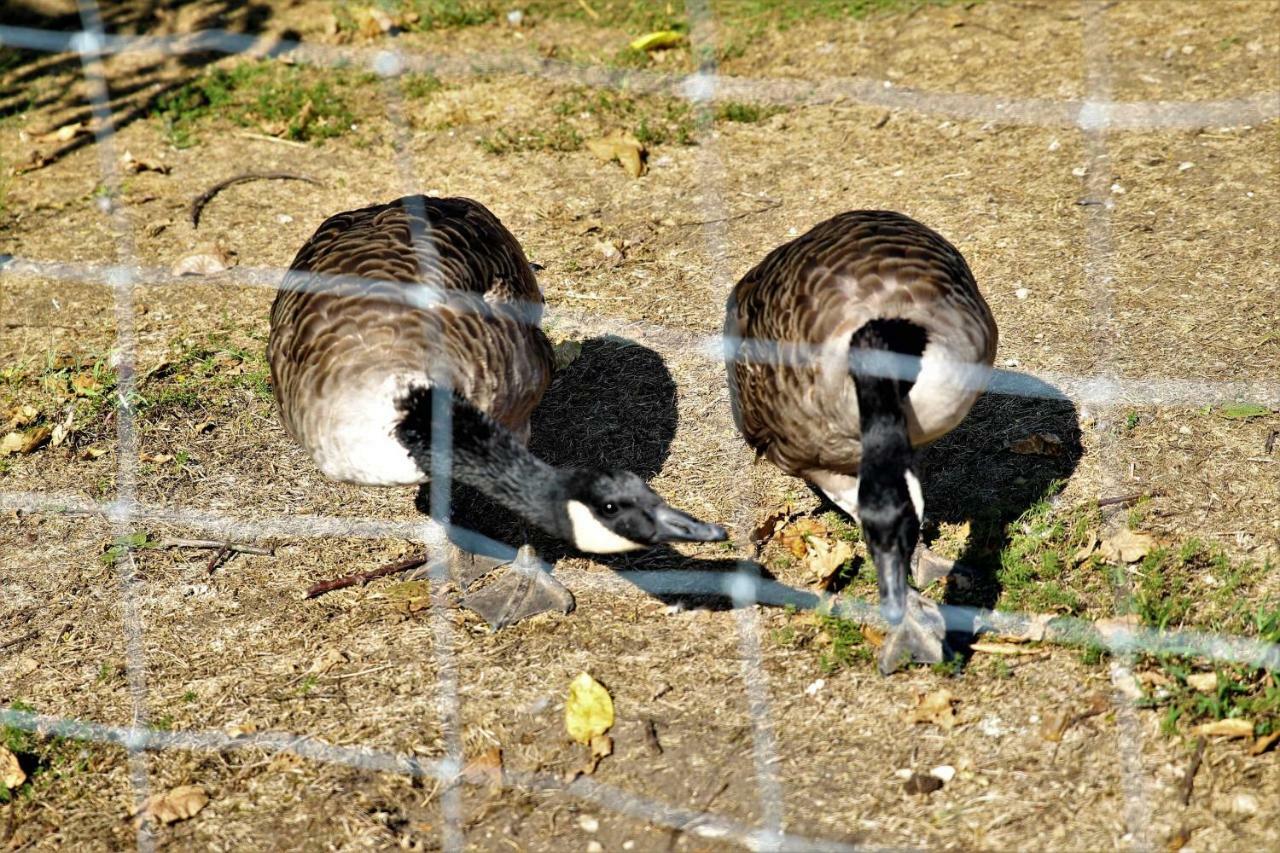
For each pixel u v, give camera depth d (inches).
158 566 418.0
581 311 509.7
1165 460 405.7
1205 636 339.3
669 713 346.6
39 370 512.1
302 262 399.5
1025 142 579.2
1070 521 388.5
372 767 341.7
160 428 475.5
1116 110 590.9
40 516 442.9
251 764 346.3
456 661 372.5
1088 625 350.0
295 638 387.2
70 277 564.7
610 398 468.8
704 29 701.9
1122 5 683.4
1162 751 312.8
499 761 339.3
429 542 421.1
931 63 650.8
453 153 620.7
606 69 671.8
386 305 361.4
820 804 314.5
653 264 532.4
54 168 647.8
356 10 758.5
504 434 355.6
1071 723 324.8
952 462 419.2
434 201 422.0
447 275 374.9
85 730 362.0
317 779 339.6
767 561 395.5
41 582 416.5
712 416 455.5
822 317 338.0
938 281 338.6
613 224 559.5
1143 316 467.8
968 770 317.7
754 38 690.2
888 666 346.6
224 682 373.4
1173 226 512.7
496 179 597.0
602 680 359.6
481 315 370.9
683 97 644.7
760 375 356.8
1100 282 487.2
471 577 406.6
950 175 564.1
